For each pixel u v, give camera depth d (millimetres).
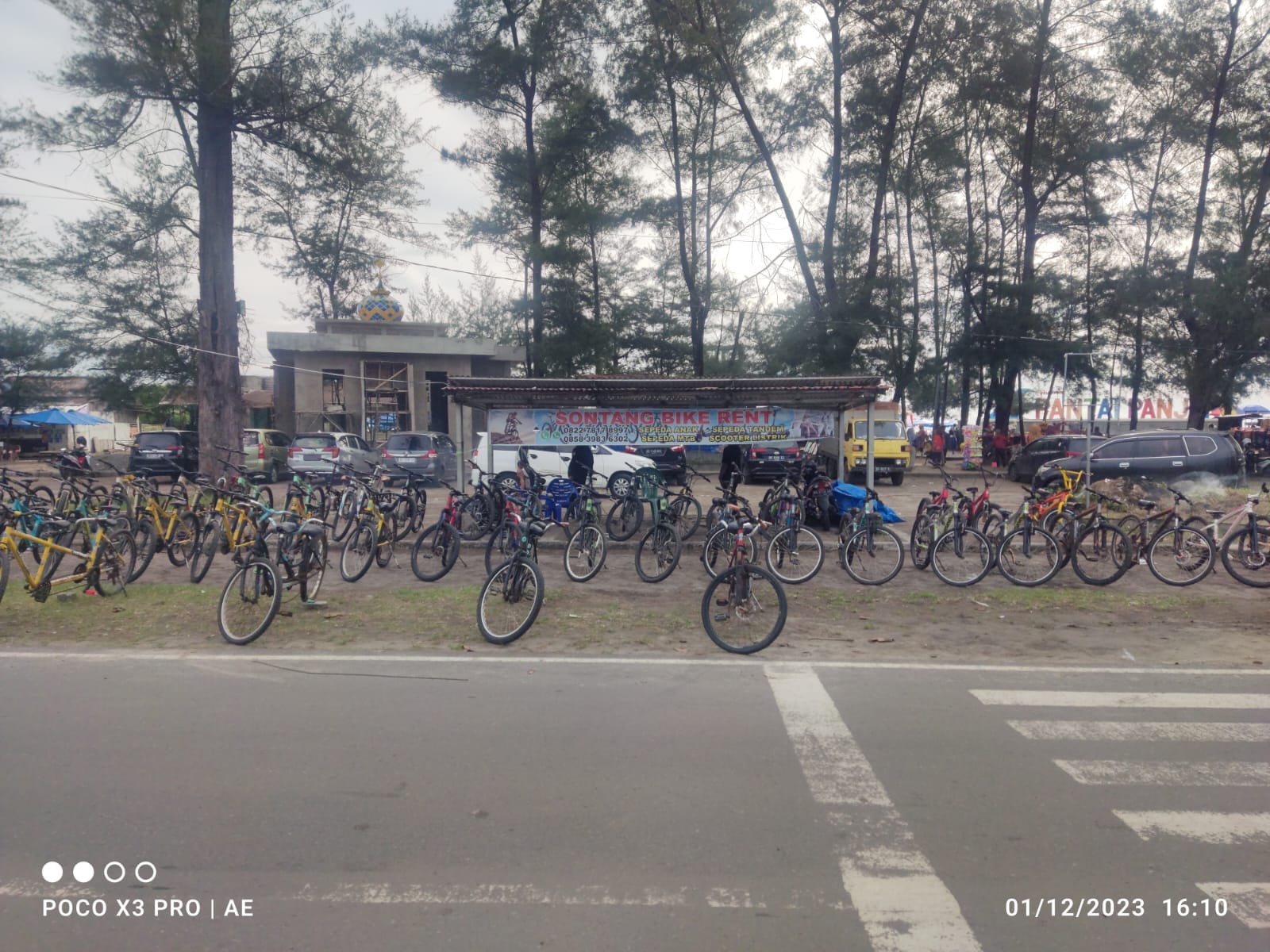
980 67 28562
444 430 31078
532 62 27031
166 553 12070
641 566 10469
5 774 4543
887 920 3260
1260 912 3342
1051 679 6461
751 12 25516
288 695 5930
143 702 5750
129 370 29641
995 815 4152
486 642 7500
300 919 3248
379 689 6086
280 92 18719
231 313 20203
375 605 8891
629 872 3594
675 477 17484
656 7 25812
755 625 7379
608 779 4523
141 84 17594
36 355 27844
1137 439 20703
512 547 9938
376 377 29625
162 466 23422
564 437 14156
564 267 31172
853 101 27500
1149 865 3691
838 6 25547
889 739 5156
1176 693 6109
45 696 5879
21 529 8633
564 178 29812
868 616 8727
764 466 23797
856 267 30766
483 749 4934
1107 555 10375
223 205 19828
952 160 30375
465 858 3701
